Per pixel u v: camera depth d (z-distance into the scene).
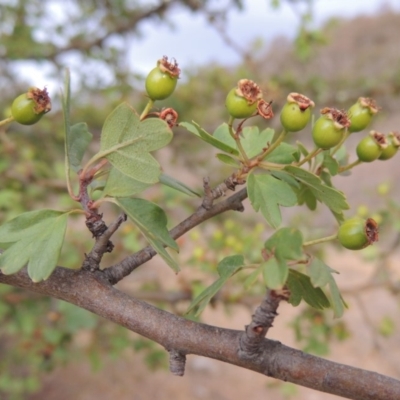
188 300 0.44
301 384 0.15
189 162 0.68
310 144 0.94
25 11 0.63
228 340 0.15
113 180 0.16
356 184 1.41
